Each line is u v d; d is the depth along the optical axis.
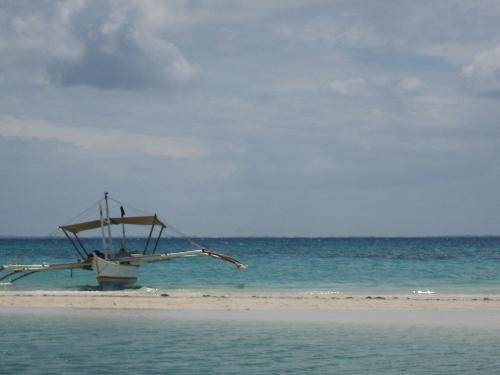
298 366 17.72
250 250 134.38
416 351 19.64
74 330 23.19
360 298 32.81
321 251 123.38
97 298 32.06
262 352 19.50
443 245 174.50
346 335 22.30
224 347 20.20
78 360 18.45
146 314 27.03
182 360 18.45
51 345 20.53
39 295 33.34
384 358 18.69
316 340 21.34
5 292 35.56
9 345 20.52
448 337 21.95
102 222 37.97
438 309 28.66
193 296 33.50
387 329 23.44
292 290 39.31
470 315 26.88
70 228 39.25
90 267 39.34
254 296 33.94
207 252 38.81
